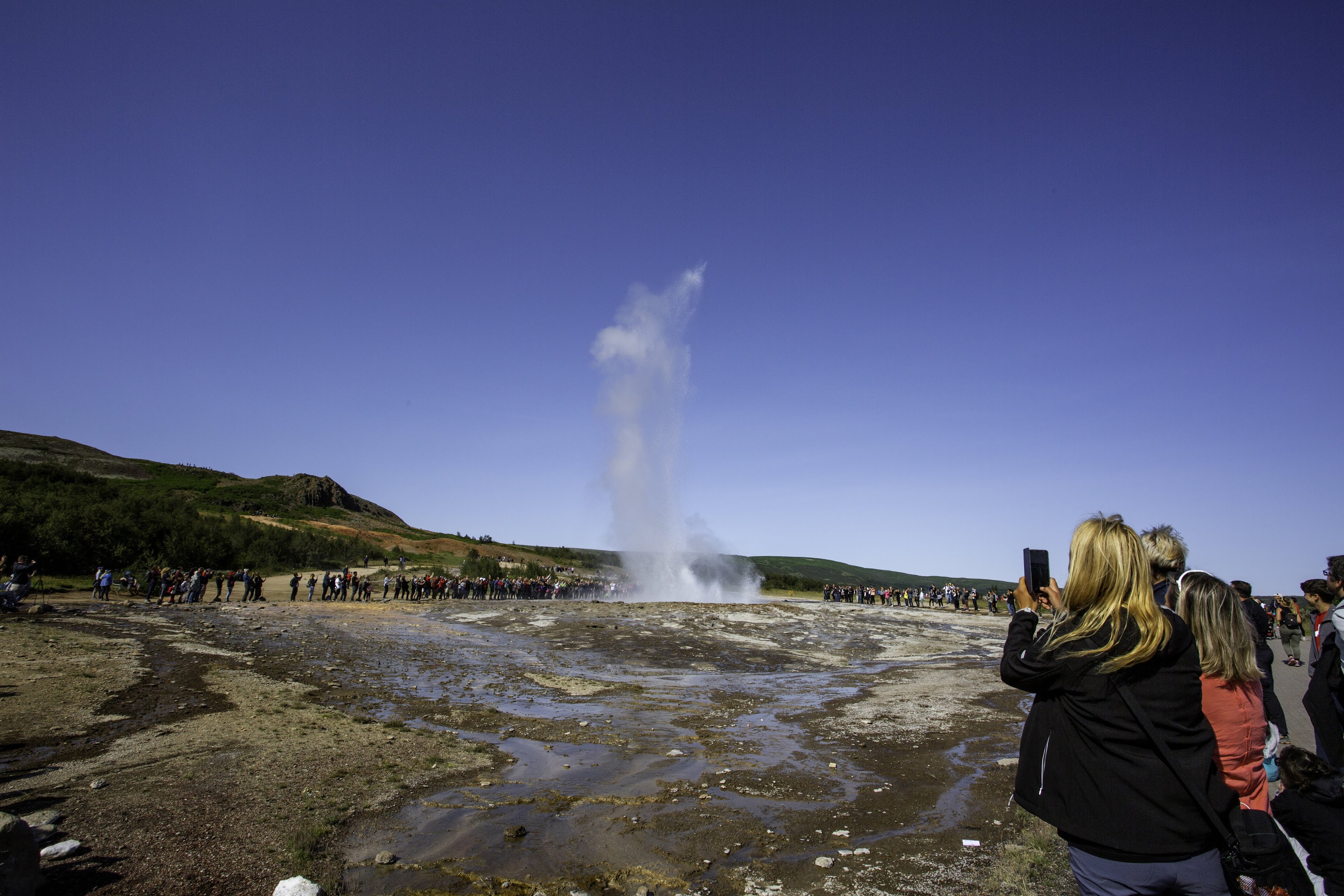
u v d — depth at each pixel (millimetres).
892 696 15719
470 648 21656
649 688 16406
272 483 97938
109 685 12398
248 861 5664
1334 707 4988
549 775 8852
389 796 7551
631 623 29172
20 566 23359
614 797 8039
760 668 20984
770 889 5676
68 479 62344
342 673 15828
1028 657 2910
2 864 4523
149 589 31188
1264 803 3348
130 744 8922
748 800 8109
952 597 56562
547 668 18844
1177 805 2543
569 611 33156
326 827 6473
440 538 87312
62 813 6418
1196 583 3621
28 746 8617
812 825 7242
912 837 6914
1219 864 2566
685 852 6445
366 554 63625
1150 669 2654
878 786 8773
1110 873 2611
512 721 11984
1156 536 4500
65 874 5223
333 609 31969
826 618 34125
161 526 46781
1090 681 2686
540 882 5695
